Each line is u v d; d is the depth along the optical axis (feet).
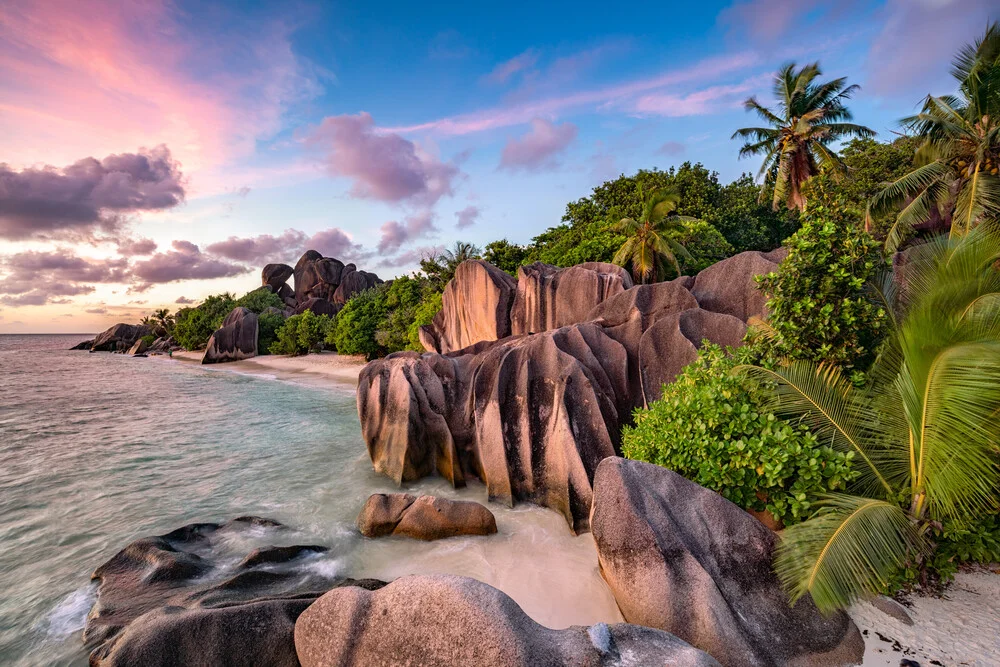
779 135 85.92
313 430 62.69
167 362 201.46
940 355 16.39
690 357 33.94
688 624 16.65
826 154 82.53
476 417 36.99
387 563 26.16
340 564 25.99
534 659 13.37
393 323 120.57
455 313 73.61
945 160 56.44
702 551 18.48
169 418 72.18
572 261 82.02
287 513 34.53
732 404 23.06
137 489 40.60
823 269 24.80
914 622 16.92
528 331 61.31
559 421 32.91
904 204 66.85
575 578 23.80
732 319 34.71
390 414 41.47
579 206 116.16
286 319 199.21
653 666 13.14
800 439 20.72
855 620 17.33
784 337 25.64
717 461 21.71
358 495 37.63
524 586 23.27
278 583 23.47
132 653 16.11
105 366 183.42
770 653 15.80
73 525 33.76
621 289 54.13
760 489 21.31
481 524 28.37
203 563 25.79
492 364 38.58
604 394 34.55
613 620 20.53
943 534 18.26
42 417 73.82
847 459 19.34
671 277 76.02
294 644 16.53
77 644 19.72
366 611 15.48
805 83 83.87
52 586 25.50
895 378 20.77
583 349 36.88
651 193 72.28
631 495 19.62
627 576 18.38
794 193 85.35
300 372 136.46
